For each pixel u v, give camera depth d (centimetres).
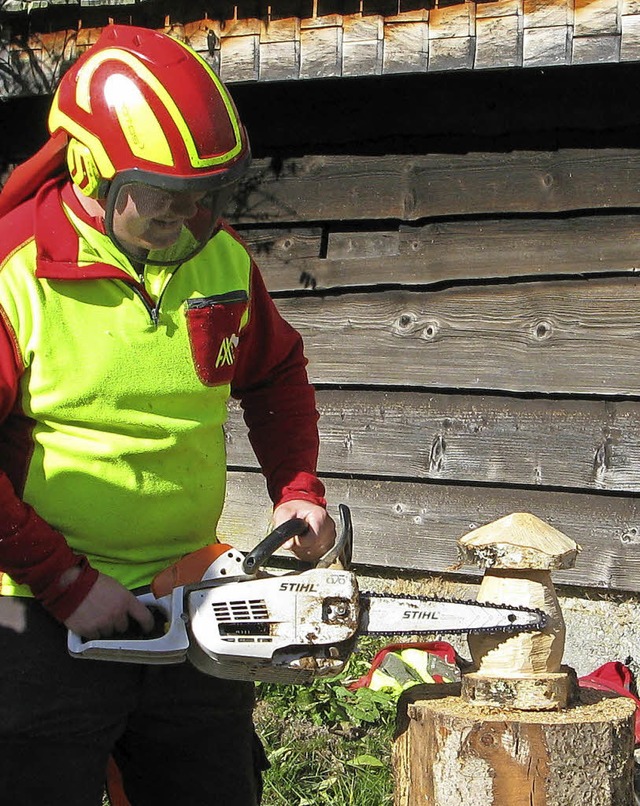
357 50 418
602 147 423
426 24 406
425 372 464
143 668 222
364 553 480
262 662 214
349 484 484
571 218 434
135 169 195
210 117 202
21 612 212
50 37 480
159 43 207
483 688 237
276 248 486
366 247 470
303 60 428
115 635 213
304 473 244
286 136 477
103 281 209
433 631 221
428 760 235
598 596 448
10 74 489
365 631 217
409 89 452
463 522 463
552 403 446
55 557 204
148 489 217
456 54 402
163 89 199
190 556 219
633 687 412
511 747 225
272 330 246
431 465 466
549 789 226
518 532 232
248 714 240
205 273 223
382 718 395
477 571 466
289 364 252
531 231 440
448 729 230
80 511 214
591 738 226
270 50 433
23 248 203
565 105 427
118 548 221
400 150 457
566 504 447
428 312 462
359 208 465
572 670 254
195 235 214
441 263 455
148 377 212
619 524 439
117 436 213
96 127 200
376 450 476
